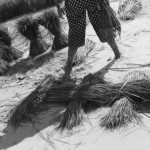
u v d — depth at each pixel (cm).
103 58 554
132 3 710
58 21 622
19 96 514
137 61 523
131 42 577
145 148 383
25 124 454
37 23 625
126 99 436
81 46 538
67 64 525
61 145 411
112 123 416
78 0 482
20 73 577
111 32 512
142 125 411
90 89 462
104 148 395
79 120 433
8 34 641
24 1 806
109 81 486
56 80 507
